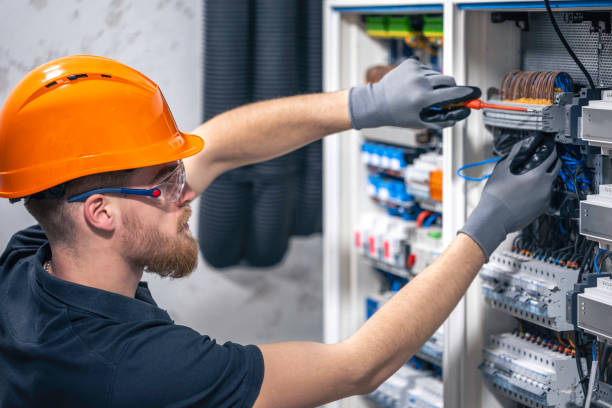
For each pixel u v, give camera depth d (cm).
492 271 148
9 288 119
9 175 111
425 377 194
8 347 108
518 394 149
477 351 157
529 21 152
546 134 132
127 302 108
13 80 267
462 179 150
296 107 140
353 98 136
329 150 206
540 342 149
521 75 144
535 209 125
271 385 104
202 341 105
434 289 114
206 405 101
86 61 113
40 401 103
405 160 191
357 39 201
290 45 282
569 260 139
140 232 111
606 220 120
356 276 212
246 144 142
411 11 165
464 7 144
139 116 111
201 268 332
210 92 282
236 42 277
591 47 138
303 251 349
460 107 131
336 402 212
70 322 104
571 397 139
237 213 292
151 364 100
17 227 279
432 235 183
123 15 285
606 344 139
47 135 107
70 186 108
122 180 109
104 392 100
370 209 213
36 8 266
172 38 297
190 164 141
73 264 111
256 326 333
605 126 118
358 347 110
